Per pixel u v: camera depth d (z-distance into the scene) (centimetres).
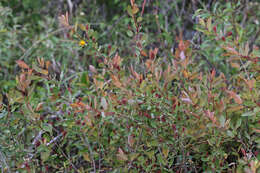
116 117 178
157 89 163
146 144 176
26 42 319
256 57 165
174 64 158
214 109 158
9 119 170
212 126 147
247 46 165
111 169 177
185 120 161
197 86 152
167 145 170
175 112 160
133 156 154
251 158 158
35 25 361
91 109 154
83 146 194
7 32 296
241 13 298
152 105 168
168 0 329
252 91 158
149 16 309
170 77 156
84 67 283
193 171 189
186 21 318
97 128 165
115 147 184
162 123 169
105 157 174
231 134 150
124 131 183
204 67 265
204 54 242
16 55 297
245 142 171
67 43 297
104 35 307
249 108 164
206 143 172
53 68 271
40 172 178
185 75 158
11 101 164
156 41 292
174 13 331
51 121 215
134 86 162
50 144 174
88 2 354
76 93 210
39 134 185
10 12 299
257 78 167
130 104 163
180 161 175
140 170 173
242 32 230
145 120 172
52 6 362
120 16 338
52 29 328
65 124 171
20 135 185
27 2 350
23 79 158
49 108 212
